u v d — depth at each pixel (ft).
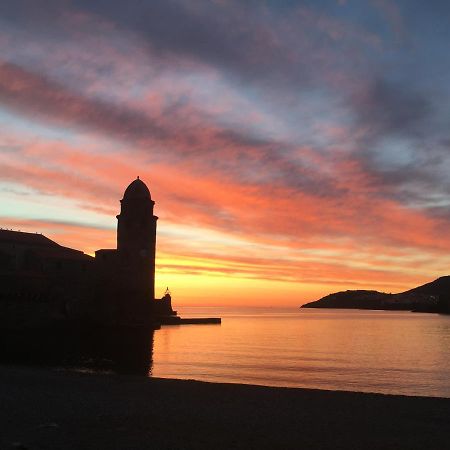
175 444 45.34
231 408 61.31
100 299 266.98
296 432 50.80
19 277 236.02
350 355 178.91
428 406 64.28
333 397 69.77
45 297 240.94
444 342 250.16
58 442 44.57
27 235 292.81
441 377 123.13
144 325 279.69
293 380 112.27
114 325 262.88
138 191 294.25
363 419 56.95
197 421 54.13
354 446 46.55
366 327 412.57
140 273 285.43
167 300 373.81
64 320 244.22
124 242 287.28
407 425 54.49
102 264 277.64
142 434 48.24
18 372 88.69
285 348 202.39
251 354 173.47
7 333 216.95
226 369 129.80
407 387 106.52
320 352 188.14
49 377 82.64
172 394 69.67
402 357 174.40
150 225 292.61
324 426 53.52
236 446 45.44
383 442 48.01
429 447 46.70
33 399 63.16
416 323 504.02
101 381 79.51
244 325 425.69
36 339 202.18
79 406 59.72
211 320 387.96
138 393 69.77
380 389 102.89
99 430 49.14
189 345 203.21
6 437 45.55
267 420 55.52
